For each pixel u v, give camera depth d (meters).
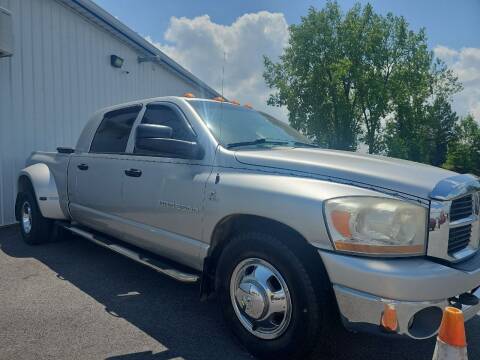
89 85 9.12
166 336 3.10
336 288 2.39
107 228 4.33
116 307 3.61
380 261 2.32
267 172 2.88
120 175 4.01
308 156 3.02
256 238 2.75
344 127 32.91
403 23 33.34
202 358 2.80
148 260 3.63
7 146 7.11
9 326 3.19
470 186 2.67
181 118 3.64
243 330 2.86
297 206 2.54
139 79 11.34
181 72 13.30
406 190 2.46
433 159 57.47
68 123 8.48
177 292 4.00
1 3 6.90
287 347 2.59
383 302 2.25
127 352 2.85
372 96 32.50
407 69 33.69
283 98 34.41
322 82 32.88
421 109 36.00
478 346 3.06
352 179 2.59
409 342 3.11
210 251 3.12
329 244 2.41
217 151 3.21
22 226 5.77
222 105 3.95
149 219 3.65
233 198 2.89
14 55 7.18
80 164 4.72
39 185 5.22
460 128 58.47
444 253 2.42
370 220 2.36
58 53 8.19
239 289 2.87
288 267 2.57
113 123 4.51
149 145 3.22
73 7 8.38
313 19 32.62
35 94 7.65
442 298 2.32
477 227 2.77
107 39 9.74
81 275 4.43
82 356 2.77
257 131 3.82
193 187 3.21
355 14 33.12
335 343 3.06
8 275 4.39
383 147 34.56
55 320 3.31
